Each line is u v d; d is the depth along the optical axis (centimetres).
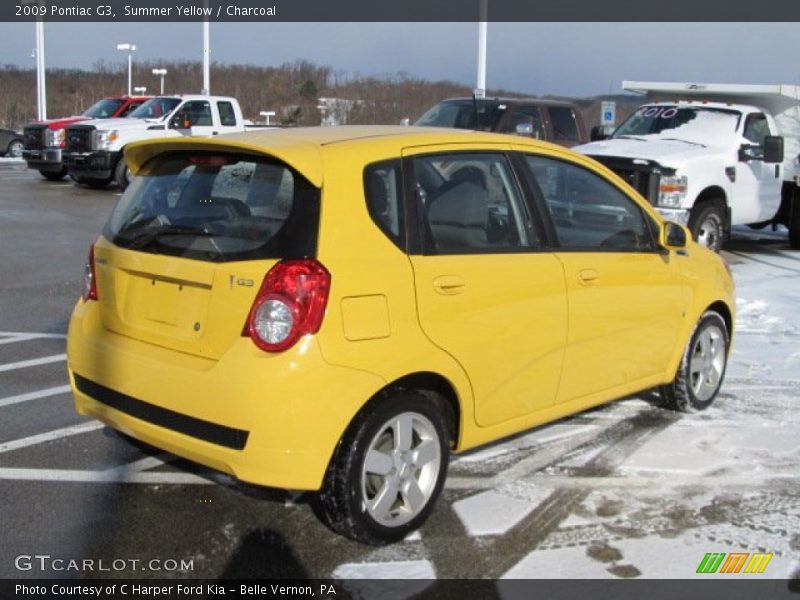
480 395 452
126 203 468
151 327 428
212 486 486
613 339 534
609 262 527
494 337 452
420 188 437
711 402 645
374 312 400
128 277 442
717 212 1242
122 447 539
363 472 405
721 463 541
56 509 454
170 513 453
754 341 846
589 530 449
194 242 417
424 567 409
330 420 386
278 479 383
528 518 460
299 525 444
